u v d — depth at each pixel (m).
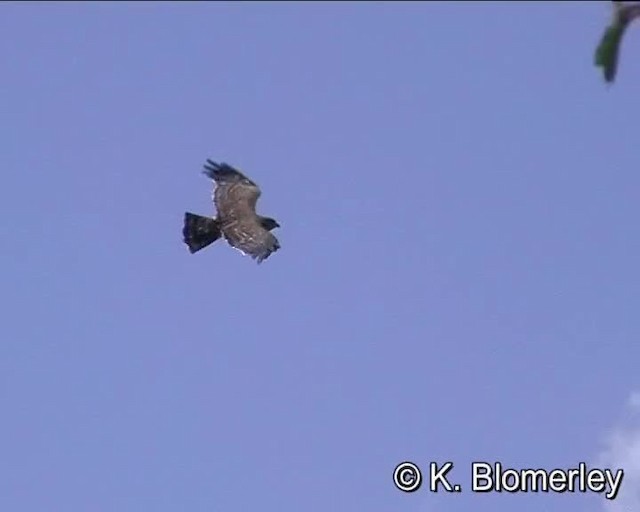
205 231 35.31
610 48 21.22
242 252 35.12
